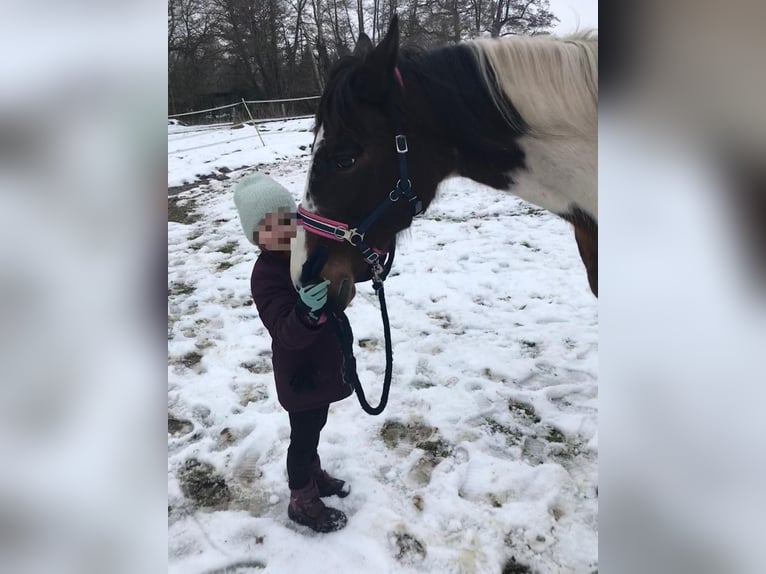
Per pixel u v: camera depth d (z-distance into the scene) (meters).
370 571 1.70
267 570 1.71
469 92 1.66
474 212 5.59
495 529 1.83
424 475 2.10
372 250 1.72
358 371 2.82
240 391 2.70
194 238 5.23
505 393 2.57
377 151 1.62
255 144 10.28
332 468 2.14
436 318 3.39
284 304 1.60
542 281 3.82
